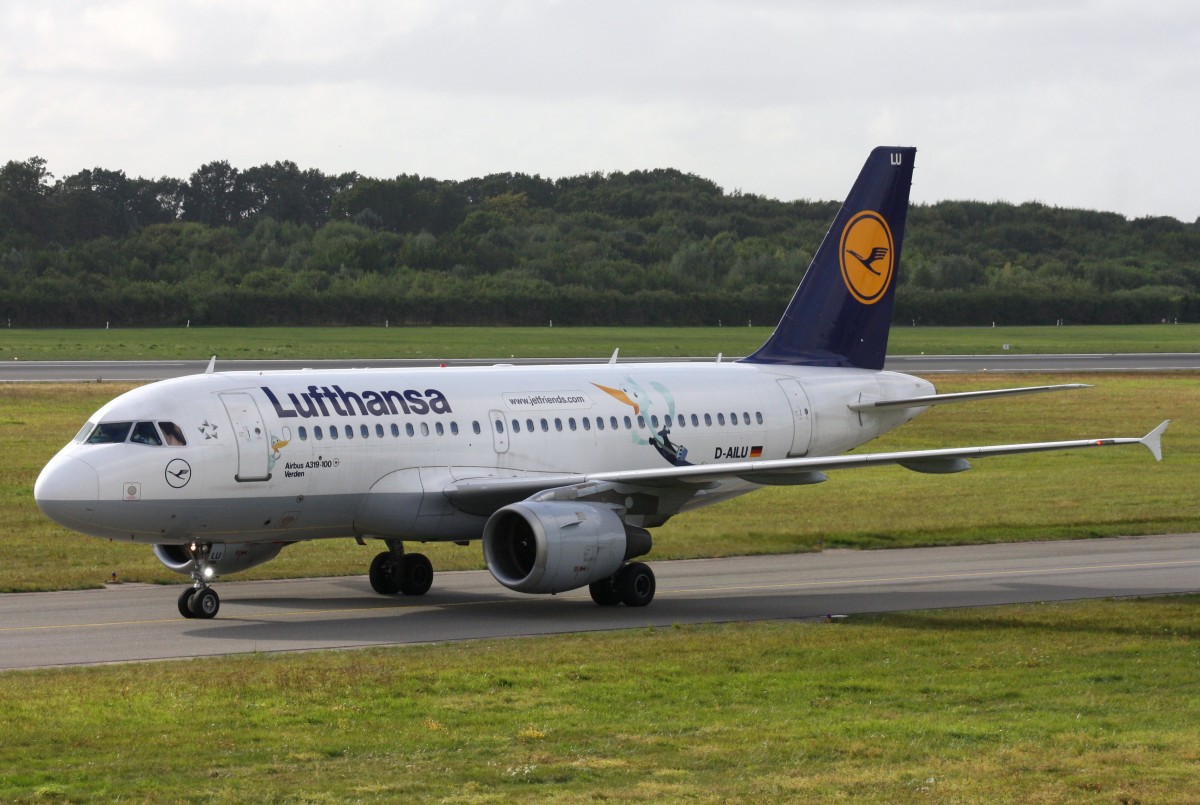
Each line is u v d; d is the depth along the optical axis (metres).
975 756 48.66
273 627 77.12
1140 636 73.12
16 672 62.88
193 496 79.50
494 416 92.56
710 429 103.50
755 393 107.00
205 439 80.00
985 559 105.06
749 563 104.19
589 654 67.44
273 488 82.31
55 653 68.69
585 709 55.88
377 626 77.75
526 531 85.81
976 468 160.75
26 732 51.53
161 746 49.84
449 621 79.75
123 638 73.12
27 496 129.50
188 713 54.59
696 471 83.94
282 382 85.56
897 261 115.81
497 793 44.31
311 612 82.81
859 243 113.94
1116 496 137.50
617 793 44.22
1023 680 61.78
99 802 43.31
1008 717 54.53
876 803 43.34
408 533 88.25
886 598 87.94
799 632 74.12
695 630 75.31
